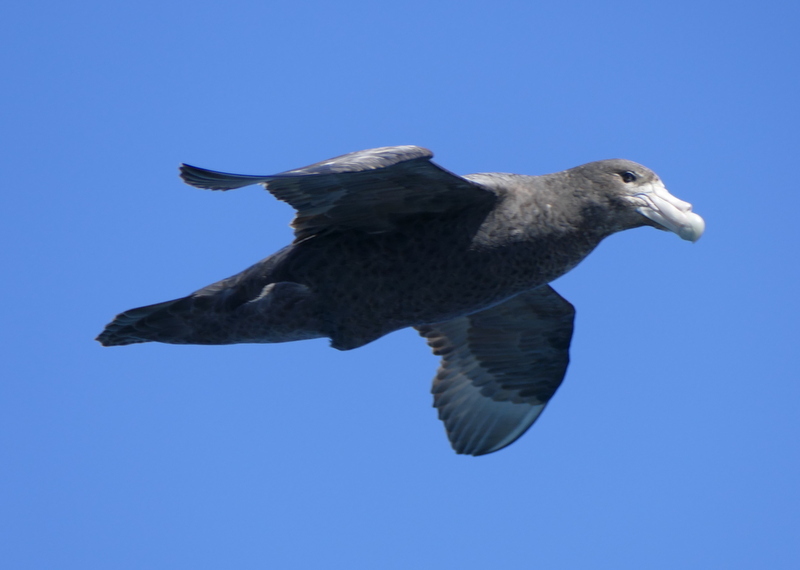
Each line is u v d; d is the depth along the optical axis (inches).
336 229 535.5
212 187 464.4
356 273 531.5
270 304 533.6
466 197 523.2
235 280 542.0
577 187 550.0
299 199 510.6
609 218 552.7
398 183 504.1
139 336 558.6
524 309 648.4
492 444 682.2
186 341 556.1
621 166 552.7
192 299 543.5
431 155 477.7
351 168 465.4
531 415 679.1
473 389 682.2
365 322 542.9
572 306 644.1
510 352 669.9
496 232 529.7
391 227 532.4
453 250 529.3
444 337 677.9
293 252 534.6
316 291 533.0
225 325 544.4
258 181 457.1
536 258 541.0
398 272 531.5
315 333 546.3
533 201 538.0
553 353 665.0
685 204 545.3
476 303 545.3
